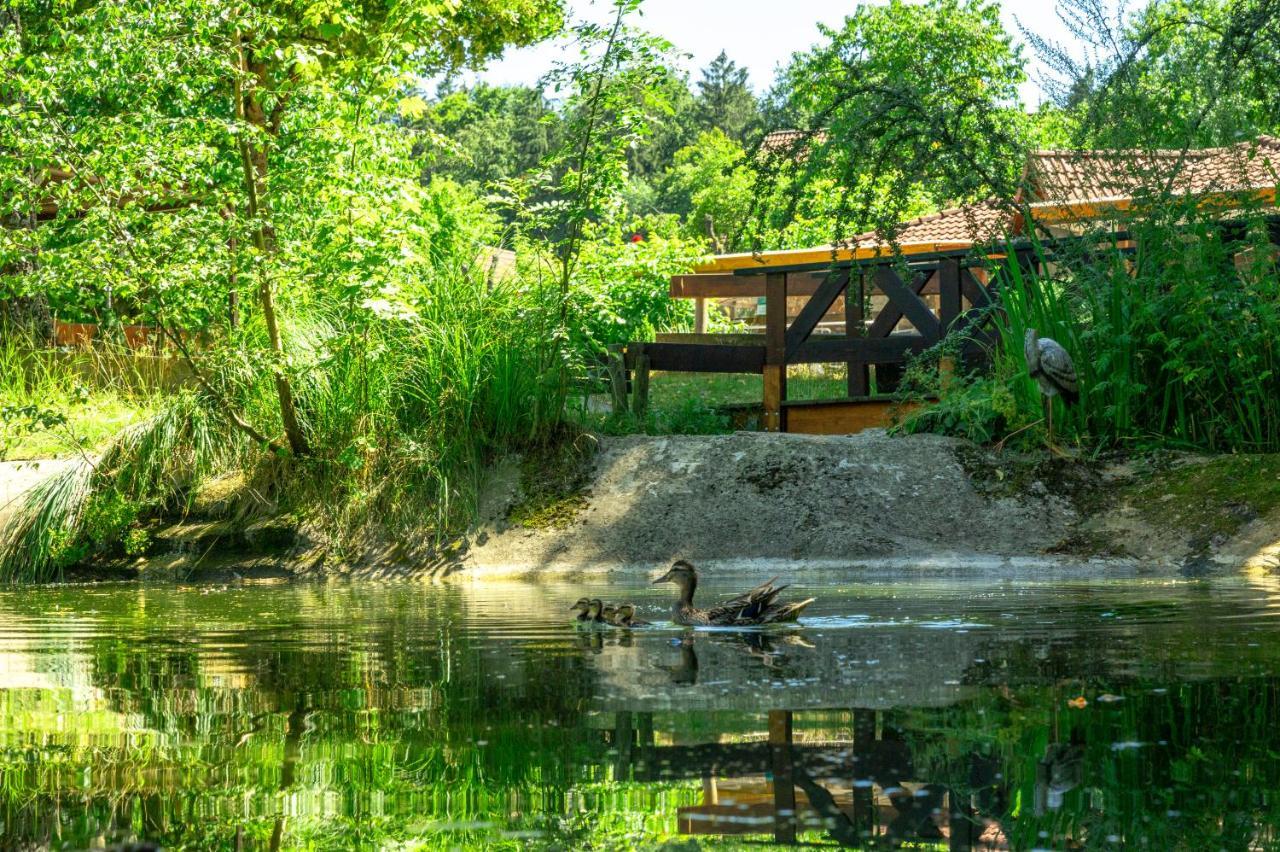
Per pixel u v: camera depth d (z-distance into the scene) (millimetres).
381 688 4211
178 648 5512
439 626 6367
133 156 10297
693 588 6664
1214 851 2305
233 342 11031
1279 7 10727
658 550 10461
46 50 14047
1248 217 11148
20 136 10570
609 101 12039
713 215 53438
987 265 12445
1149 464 10883
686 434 13359
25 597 8844
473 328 12016
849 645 5168
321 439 11461
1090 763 2949
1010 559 9812
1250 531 9516
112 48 10695
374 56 12805
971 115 12141
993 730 3320
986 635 5398
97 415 13273
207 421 11781
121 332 14477
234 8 10820
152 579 10727
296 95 12594
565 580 9648
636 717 3596
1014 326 11688
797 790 2756
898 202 11852
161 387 14297
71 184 10586
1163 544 9711
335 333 11742
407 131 12961
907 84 11914
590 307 12477
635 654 5055
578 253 12672
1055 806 2594
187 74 10852
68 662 5035
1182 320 10984
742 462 11383
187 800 2725
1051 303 11562
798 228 25656
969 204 12383
